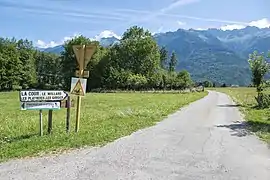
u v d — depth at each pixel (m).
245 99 46.84
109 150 10.58
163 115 22.45
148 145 11.64
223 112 25.83
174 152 10.62
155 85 91.25
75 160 9.20
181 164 9.14
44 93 12.47
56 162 8.95
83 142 11.43
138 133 14.31
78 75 13.59
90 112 23.89
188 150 10.99
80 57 13.49
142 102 38.28
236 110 27.92
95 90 87.25
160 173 8.21
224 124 18.09
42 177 7.64
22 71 96.50
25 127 15.20
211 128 16.41
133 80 88.81
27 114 22.98
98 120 18.36
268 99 30.94
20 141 11.23
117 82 89.69
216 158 9.93
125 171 8.28
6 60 91.44
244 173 8.40
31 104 12.23
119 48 101.19
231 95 64.38
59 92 12.88
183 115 22.77
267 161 9.67
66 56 95.81
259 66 34.69
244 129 16.09
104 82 93.00
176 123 18.20
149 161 9.35
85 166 8.63
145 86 89.81
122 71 91.38
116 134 13.47
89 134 12.91
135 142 12.12
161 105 31.59
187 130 15.58
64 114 22.06
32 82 100.06
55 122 16.77
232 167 8.95
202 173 8.33
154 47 99.81
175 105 32.12
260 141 12.87
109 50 101.00
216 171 8.53
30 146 10.54
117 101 41.16
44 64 115.50
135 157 9.77
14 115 22.17
